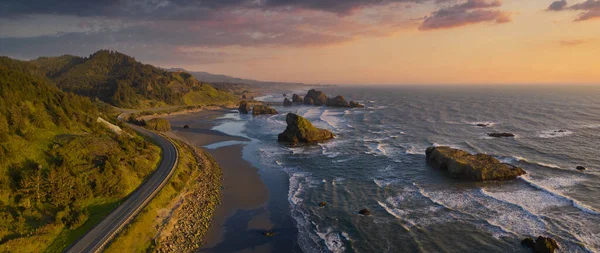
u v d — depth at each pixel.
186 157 65.62
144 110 173.75
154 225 38.62
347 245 36.84
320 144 87.94
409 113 144.12
